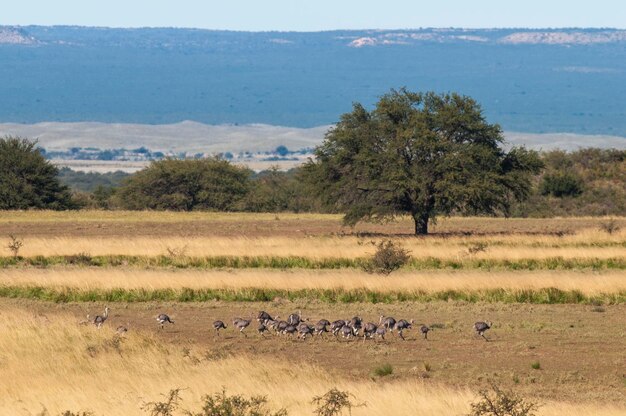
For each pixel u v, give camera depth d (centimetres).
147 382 8625
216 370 9100
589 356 10325
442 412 7562
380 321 11381
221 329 11806
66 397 8106
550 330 11638
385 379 9269
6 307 12900
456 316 12531
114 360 9612
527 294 13725
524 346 10738
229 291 14000
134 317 12631
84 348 10188
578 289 13788
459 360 10119
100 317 11519
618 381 9269
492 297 13725
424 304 13425
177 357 9800
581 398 8562
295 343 11025
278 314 12631
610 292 13738
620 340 11112
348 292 13850
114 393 8262
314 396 7938
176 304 13562
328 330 11638
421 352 10506
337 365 9912
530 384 9119
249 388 8350
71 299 13838
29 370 9206
